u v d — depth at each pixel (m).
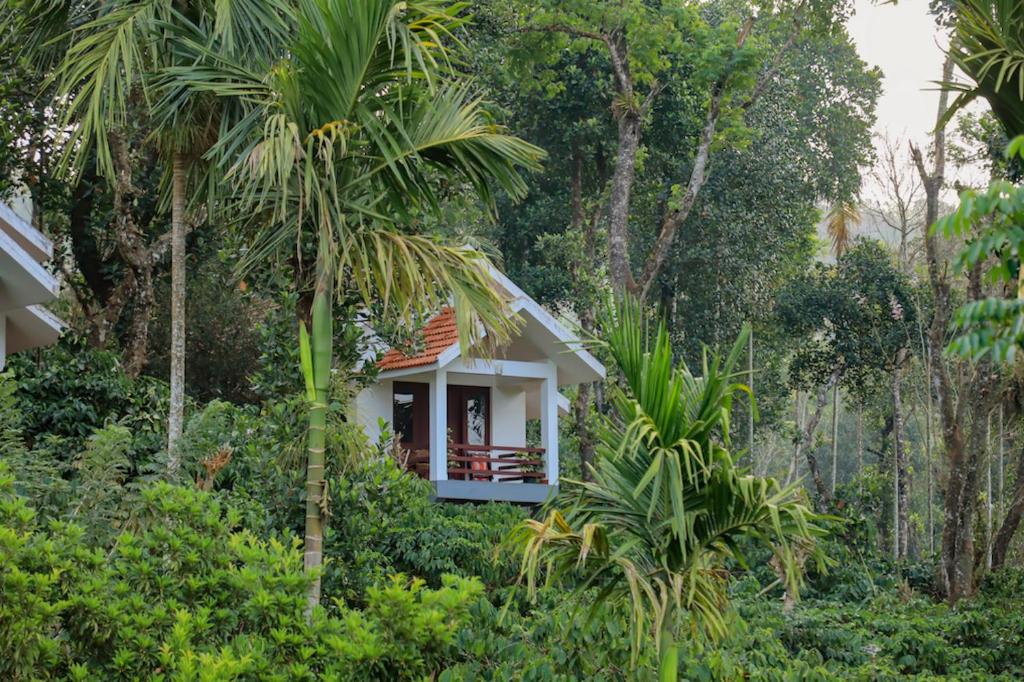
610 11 27.16
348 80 10.36
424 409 23.61
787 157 37.28
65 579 8.19
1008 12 10.18
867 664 16.48
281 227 10.70
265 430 14.66
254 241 11.09
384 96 10.96
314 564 10.27
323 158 10.49
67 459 16.20
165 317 25.25
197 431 13.34
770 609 18.56
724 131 28.42
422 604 9.19
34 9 13.55
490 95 30.28
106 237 24.09
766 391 38.91
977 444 24.78
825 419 59.47
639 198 36.91
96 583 8.15
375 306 17.92
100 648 8.14
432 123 10.74
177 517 9.06
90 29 13.09
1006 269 6.03
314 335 10.65
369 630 9.10
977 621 20.03
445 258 10.51
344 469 14.52
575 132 33.59
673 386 8.80
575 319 33.34
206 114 11.98
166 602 8.55
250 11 11.52
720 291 36.56
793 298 35.66
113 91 11.57
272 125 9.84
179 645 8.03
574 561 9.02
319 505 10.36
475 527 17.16
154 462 13.81
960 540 24.69
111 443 10.99
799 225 39.34
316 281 10.79
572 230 32.00
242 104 11.16
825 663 16.88
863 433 58.47
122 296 22.69
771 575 21.36
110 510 10.73
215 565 9.00
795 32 27.84
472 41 25.53
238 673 7.88
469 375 23.31
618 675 11.05
